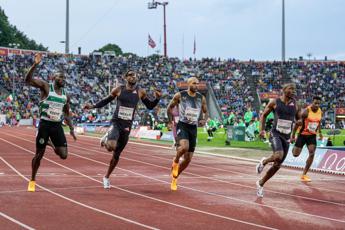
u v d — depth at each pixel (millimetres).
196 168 17703
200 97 11695
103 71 79438
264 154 24141
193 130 11680
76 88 74875
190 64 84375
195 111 11523
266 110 11102
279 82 79438
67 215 8500
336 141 33406
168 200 10344
